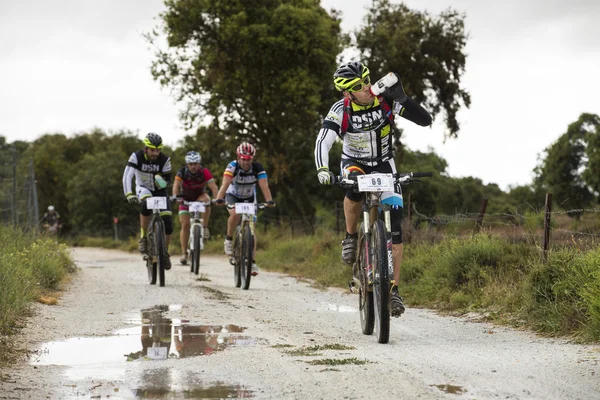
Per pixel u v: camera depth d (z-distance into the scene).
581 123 84.69
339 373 6.57
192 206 19.94
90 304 12.60
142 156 16.89
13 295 10.63
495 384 6.04
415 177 8.55
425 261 15.41
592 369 6.64
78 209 78.94
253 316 11.20
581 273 10.16
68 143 96.50
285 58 40.94
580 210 11.50
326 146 8.85
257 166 16.83
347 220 9.39
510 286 11.72
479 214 15.88
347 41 44.56
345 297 14.64
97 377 6.64
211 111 40.81
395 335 9.34
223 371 6.84
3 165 26.06
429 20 45.84
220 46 40.94
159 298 13.67
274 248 29.52
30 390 6.13
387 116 8.84
